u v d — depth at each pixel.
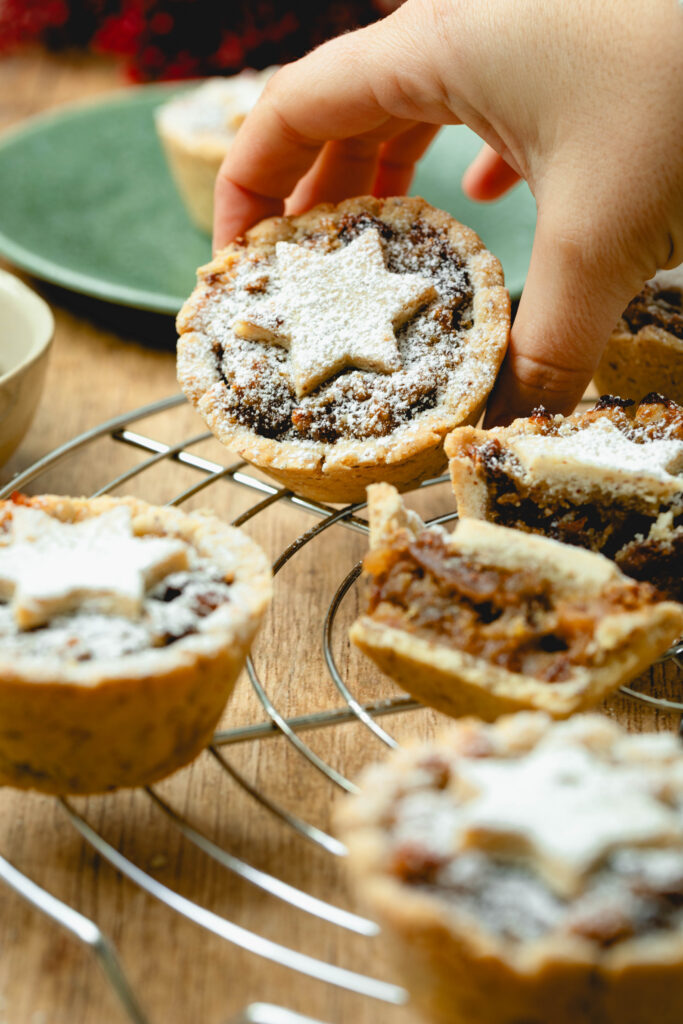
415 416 0.46
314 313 0.47
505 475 0.44
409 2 0.48
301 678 0.45
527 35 0.44
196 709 0.41
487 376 0.46
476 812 0.37
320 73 0.48
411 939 0.37
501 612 0.41
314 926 0.41
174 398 0.49
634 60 0.43
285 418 0.46
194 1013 0.39
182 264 0.60
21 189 0.62
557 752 0.38
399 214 0.49
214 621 0.41
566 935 0.36
